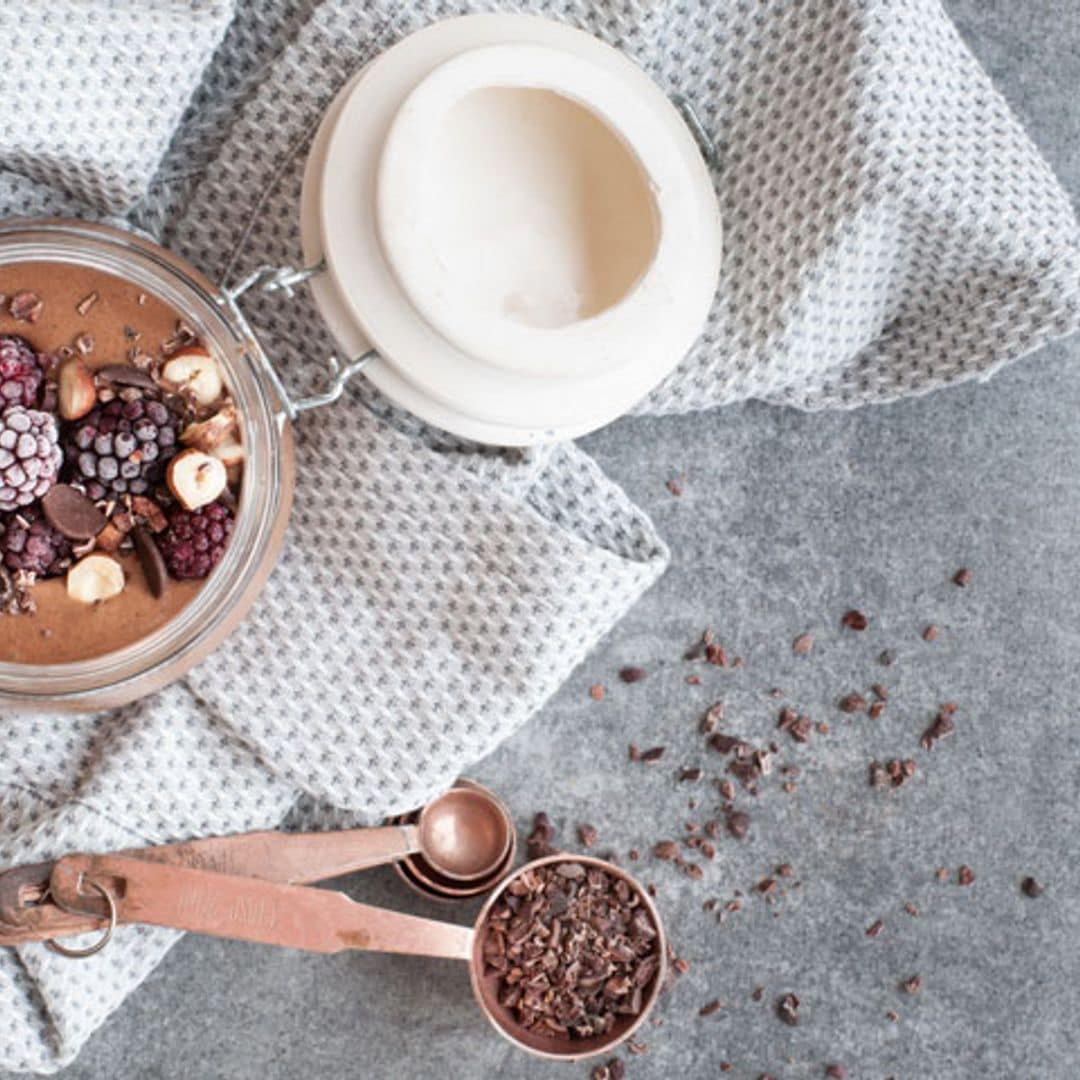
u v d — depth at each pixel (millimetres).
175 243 626
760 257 622
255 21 622
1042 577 675
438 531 618
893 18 605
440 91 581
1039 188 613
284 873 620
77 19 582
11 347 579
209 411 592
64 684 583
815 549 670
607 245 604
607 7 617
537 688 619
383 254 582
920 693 672
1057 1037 674
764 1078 669
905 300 638
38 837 609
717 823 669
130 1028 656
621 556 628
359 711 621
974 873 674
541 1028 645
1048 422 671
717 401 630
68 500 578
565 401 596
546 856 663
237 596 593
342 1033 662
